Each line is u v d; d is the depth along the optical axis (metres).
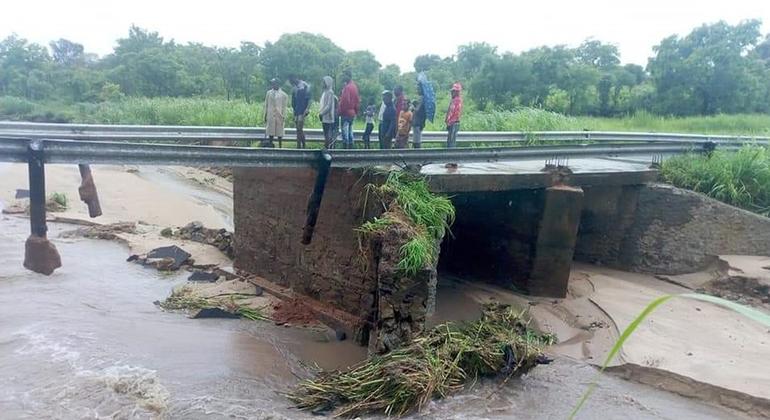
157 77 43.78
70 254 15.67
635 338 10.49
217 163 8.80
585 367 9.77
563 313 11.77
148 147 7.93
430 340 8.98
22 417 7.69
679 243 14.12
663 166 15.20
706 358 9.78
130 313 11.67
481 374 8.97
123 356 9.62
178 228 18.72
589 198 13.94
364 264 10.48
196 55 48.50
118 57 53.53
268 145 13.47
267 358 9.92
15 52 51.16
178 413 7.96
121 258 15.66
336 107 12.62
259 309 11.93
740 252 13.85
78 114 34.62
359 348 10.44
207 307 11.88
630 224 14.52
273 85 13.00
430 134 15.73
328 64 39.44
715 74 30.20
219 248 16.33
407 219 9.52
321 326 11.25
